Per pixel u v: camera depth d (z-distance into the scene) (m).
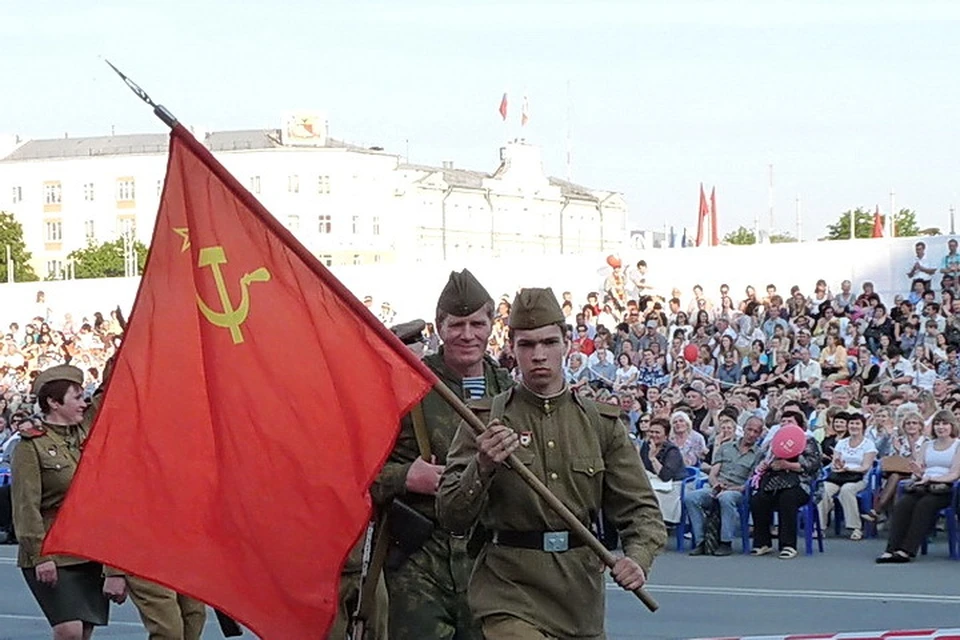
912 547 23.14
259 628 8.68
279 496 8.73
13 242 142.25
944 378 31.08
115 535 8.67
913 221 123.19
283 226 8.85
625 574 8.52
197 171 8.93
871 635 12.21
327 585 8.68
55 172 158.75
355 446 8.70
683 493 25.80
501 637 8.61
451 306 10.46
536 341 8.79
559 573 8.70
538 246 158.12
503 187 155.75
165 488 8.73
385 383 8.70
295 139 152.50
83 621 12.98
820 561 23.64
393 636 10.30
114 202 157.12
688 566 23.70
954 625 17.25
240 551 8.74
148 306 8.88
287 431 8.74
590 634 8.77
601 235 164.62
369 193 151.75
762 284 41.28
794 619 18.03
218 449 8.77
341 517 8.69
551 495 8.53
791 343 35.28
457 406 8.64
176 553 8.70
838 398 27.91
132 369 8.80
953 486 23.16
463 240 154.88
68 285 52.84
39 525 12.83
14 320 53.56
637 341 38.31
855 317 36.12
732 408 26.09
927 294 36.41
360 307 8.77
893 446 26.00
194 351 8.84
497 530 8.77
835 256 40.19
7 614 20.23
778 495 24.42
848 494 25.80
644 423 27.95
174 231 8.91
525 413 8.84
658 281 42.47
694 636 16.89
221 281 8.85
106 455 8.73
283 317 8.80
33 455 12.94
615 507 8.88
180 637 13.09
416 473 10.12
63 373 13.15
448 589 10.23
